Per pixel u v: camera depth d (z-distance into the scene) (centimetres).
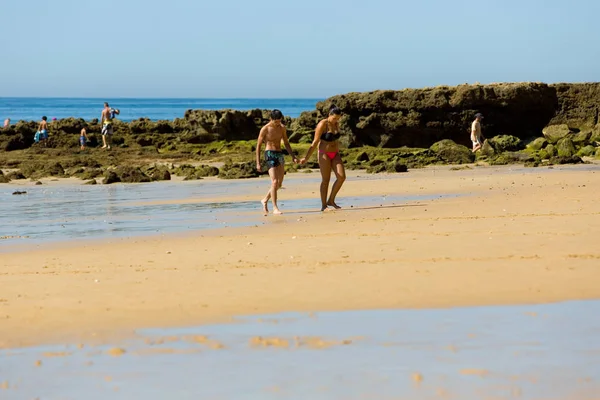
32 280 1712
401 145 7181
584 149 5819
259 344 1190
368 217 2675
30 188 4566
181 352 1161
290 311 1384
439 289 1511
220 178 4975
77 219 2997
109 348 1193
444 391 968
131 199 3778
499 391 962
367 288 1535
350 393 973
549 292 1468
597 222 2314
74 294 1554
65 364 1120
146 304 1457
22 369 1102
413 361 1090
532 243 1967
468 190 3581
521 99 7062
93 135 7944
